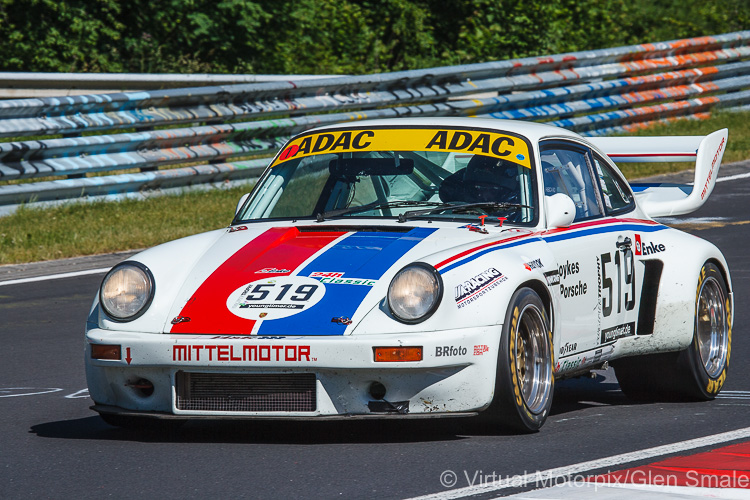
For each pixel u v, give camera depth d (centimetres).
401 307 1811
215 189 5362
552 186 2206
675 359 2289
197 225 4616
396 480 1631
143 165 5125
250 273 1942
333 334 1800
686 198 2619
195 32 10506
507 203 2120
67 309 3409
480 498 1522
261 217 2238
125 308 1916
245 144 5534
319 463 1744
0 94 8294
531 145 2203
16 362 2736
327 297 1853
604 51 6894
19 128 4706
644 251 2328
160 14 10550
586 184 2327
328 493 1566
